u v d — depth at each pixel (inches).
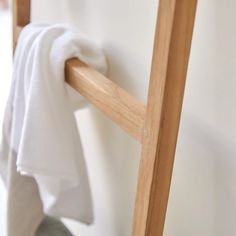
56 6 32.5
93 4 27.7
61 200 29.6
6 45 65.6
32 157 25.6
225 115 19.3
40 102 24.7
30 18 33.6
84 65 24.4
